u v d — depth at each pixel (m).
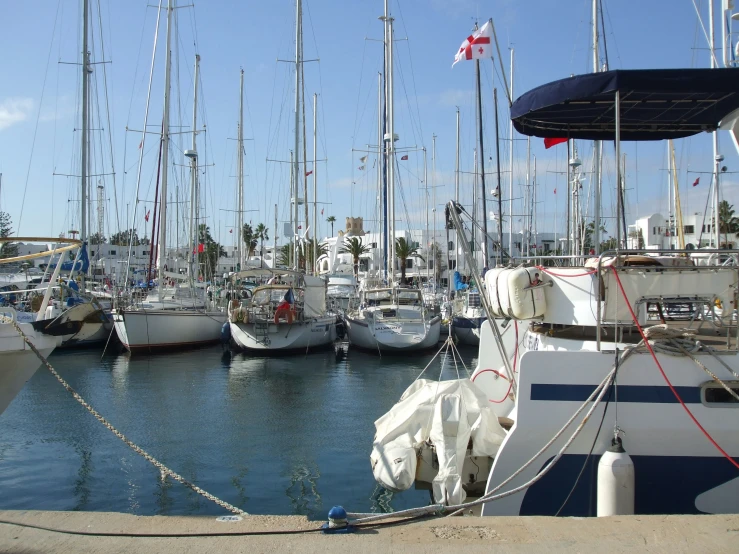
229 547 4.04
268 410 14.85
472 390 7.66
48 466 10.26
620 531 4.26
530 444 5.68
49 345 8.00
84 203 26.19
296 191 31.61
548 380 5.67
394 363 22.97
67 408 14.71
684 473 5.60
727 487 5.59
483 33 13.16
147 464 10.42
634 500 5.49
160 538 4.19
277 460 10.68
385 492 9.02
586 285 6.35
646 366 5.58
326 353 25.56
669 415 5.55
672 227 22.67
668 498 5.61
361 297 29.25
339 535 4.26
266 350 24.77
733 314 6.23
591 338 6.68
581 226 23.56
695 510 5.63
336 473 9.94
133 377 19.47
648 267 6.05
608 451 5.33
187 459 10.73
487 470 6.90
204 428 13.00
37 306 22.56
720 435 5.52
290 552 3.96
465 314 27.25
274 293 27.19
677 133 8.48
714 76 5.93
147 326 24.31
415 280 42.12
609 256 6.10
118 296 27.20
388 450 7.22
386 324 25.14
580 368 5.64
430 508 4.87
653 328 5.61
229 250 73.62
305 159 33.62
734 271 6.20
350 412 14.67
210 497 5.66
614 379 5.57
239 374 20.30
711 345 6.05
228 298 29.22
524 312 6.50
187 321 25.86
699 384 5.56
